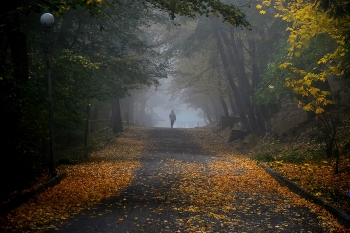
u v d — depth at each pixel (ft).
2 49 44.19
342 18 44.11
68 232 24.66
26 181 41.39
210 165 59.57
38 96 39.93
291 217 28.09
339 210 27.71
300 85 49.16
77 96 62.39
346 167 43.16
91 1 31.86
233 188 39.91
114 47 85.46
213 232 24.48
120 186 41.47
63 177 47.50
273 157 62.44
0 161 37.78
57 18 74.79
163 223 26.58
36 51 72.54
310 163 51.08
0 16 36.58
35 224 26.48
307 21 47.98
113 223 26.66
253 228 25.35
